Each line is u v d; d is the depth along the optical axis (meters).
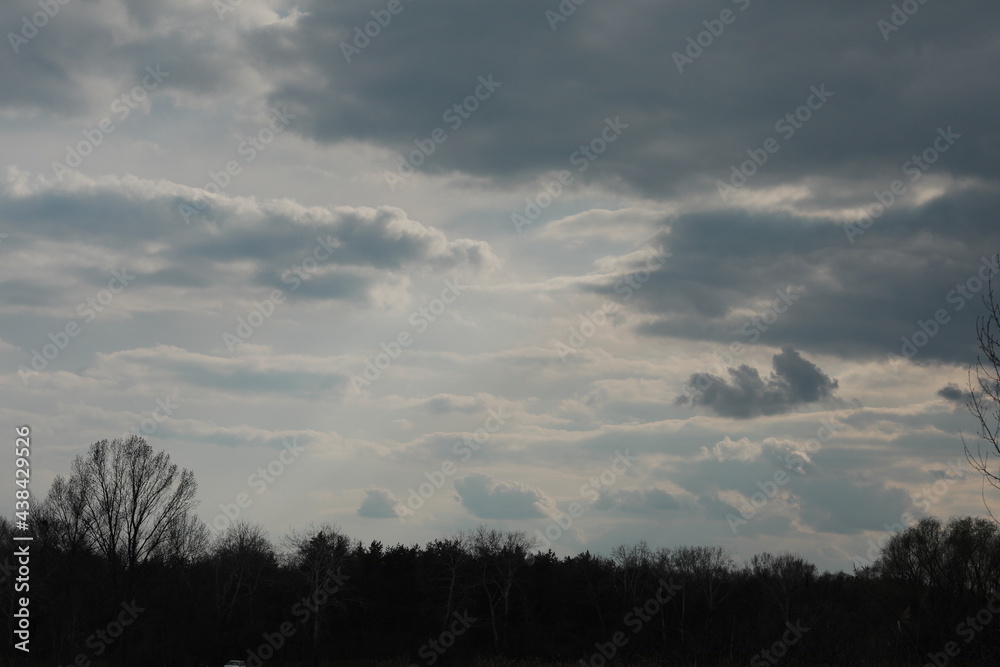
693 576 76.62
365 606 77.75
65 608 59.28
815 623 25.77
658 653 32.50
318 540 78.25
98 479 66.19
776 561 63.62
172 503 67.94
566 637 76.38
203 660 62.44
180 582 73.50
